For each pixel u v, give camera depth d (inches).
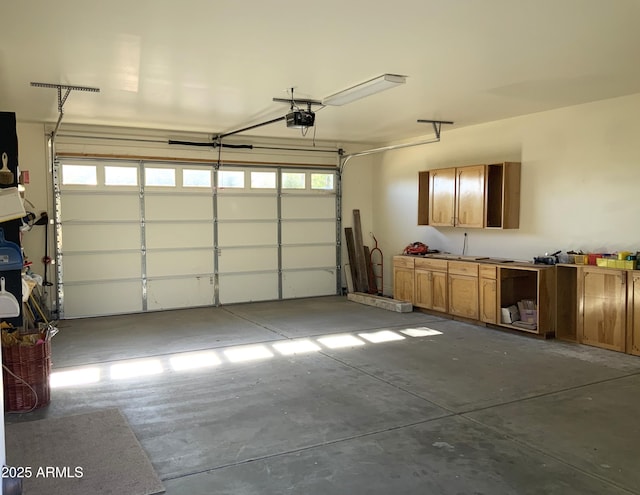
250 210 349.1
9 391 152.9
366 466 119.4
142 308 319.0
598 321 224.7
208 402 161.9
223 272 342.6
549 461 121.7
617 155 227.8
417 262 312.0
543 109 253.4
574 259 239.9
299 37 146.4
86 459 122.3
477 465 119.6
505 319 256.4
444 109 252.8
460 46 155.8
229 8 125.3
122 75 185.3
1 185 164.9
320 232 376.2
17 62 169.0
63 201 296.2
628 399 162.7
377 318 294.7
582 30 142.9
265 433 138.4
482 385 176.7
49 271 294.5
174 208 325.1
